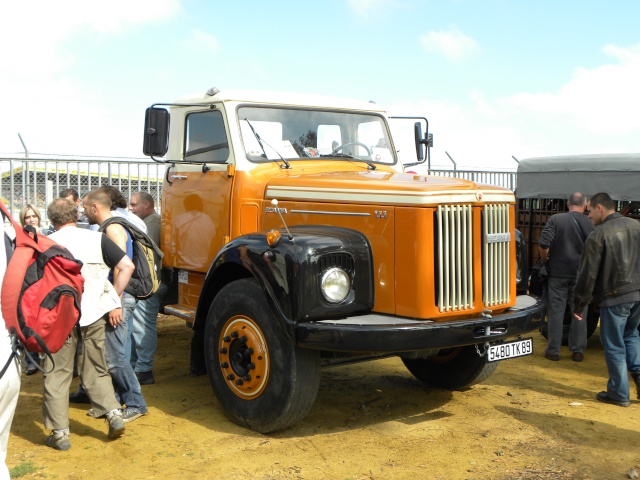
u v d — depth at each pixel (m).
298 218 5.18
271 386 4.57
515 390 5.91
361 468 4.14
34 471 4.10
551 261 7.00
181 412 5.24
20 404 5.47
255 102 5.74
